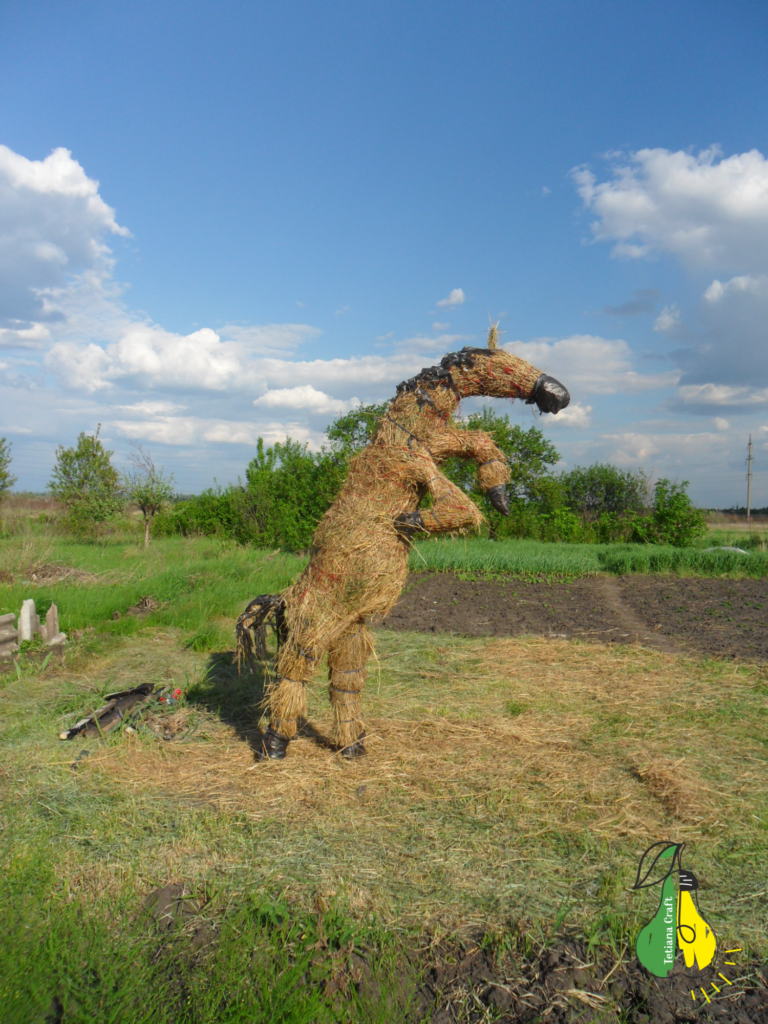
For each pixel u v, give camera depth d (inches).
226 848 128.5
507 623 364.2
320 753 176.7
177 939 102.4
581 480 1269.7
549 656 283.6
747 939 104.1
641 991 93.9
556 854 127.6
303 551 713.0
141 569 488.4
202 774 164.1
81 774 163.0
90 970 95.2
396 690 236.2
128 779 160.4
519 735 188.1
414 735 190.2
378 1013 87.7
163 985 92.4
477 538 857.5
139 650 294.5
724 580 562.6
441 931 105.1
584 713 209.8
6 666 259.9
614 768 167.0
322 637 161.5
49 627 291.9
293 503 743.1
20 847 126.3
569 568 601.9
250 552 633.6
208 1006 88.0
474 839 132.5
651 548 785.6
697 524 882.8
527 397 161.6
